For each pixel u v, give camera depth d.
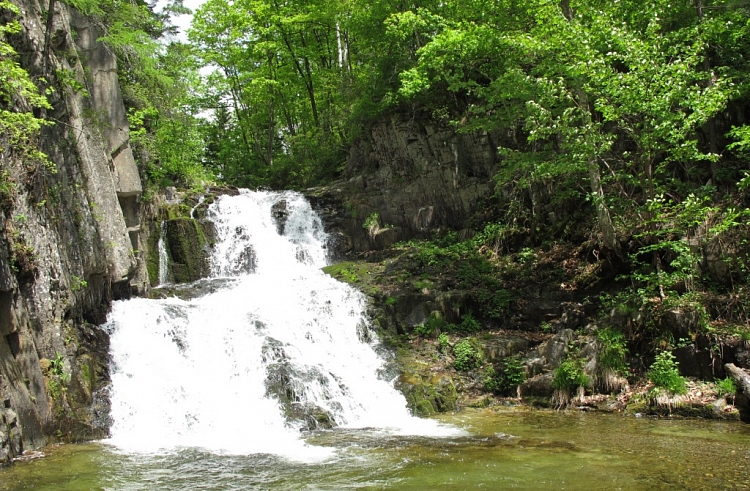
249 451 10.48
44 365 11.30
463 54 19.34
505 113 18.89
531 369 15.02
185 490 8.31
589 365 14.32
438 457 9.91
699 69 17.28
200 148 26.64
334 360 15.26
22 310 10.57
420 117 24.50
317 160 31.36
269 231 23.78
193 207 22.45
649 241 15.35
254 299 17.36
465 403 14.54
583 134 15.18
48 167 12.20
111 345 14.02
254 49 33.53
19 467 9.34
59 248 12.48
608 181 18.22
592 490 8.15
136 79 20.66
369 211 24.94
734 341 12.91
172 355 14.28
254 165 36.59
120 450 10.57
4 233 10.12
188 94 29.64
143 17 19.55
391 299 17.77
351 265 21.66
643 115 14.75
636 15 15.91
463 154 23.44
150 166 20.98
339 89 28.84
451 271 19.61
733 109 16.61
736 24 15.88
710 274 14.45
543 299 17.25
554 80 16.97
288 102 38.53
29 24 12.72
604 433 11.41
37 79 12.59
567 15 16.50
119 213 15.84
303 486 8.46
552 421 12.66
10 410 9.81
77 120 14.20
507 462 9.55
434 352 16.42
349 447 10.70
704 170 16.69
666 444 10.48
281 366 13.80
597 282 16.58
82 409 11.91
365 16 26.27
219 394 13.28
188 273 20.67
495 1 18.75
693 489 8.12
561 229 19.02
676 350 13.64
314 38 34.50
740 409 12.14
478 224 22.09
